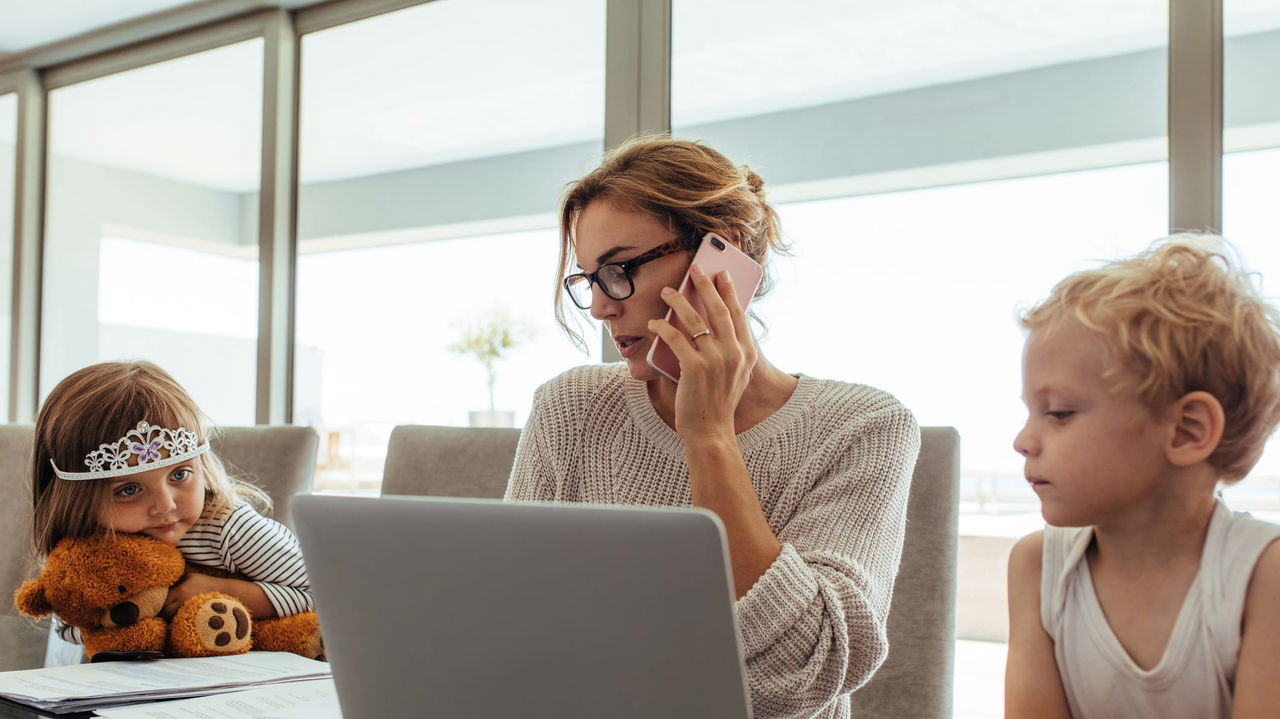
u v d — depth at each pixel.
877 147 3.00
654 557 0.56
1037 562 0.80
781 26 2.88
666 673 0.58
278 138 3.22
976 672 2.81
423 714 0.68
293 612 1.33
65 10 3.38
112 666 1.08
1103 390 0.66
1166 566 0.70
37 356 3.85
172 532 1.28
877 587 0.93
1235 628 0.66
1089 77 2.63
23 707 0.90
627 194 1.02
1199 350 0.65
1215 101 1.77
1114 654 0.71
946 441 1.20
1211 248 0.70
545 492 1.20
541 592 0.60
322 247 3.46
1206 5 1.78
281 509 1.64
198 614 1.21
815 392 1.12
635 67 2.47
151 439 1.23
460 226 3.94
